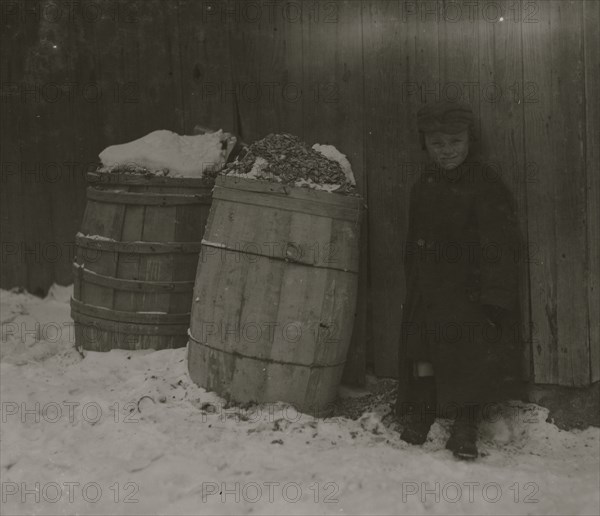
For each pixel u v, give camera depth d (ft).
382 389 14.96
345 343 14.05
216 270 13.82
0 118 18.84
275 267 13.44
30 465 12.03
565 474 12.20
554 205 13.62
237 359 13.67
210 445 12.61
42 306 18.54
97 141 18.10
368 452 12.57
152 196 15.20
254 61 15.99
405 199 14.69
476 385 12.99
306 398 13.75
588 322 13.61
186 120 16.99
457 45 14.07
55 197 18.67
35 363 15.72
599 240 13.47
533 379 13.99
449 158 13.10
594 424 13.73
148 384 14.28
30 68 18.39
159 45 17.08
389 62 14.60
